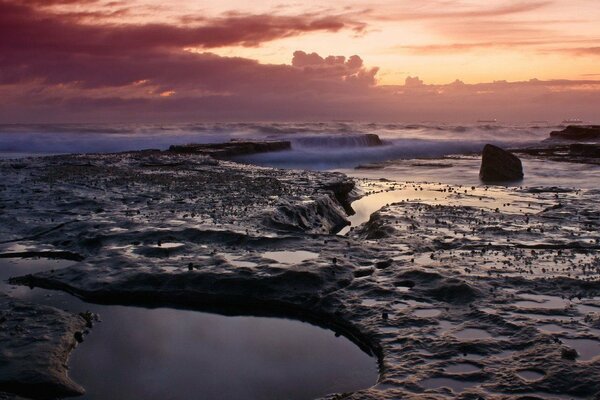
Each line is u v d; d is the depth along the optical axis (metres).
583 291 8.91
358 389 6.63
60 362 7.06
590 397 5.75
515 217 15.38
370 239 13.55
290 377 6.96
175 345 7.92
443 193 21.19
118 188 19.05
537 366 6.40
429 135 72.00
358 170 33.03
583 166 32.84
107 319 8.88
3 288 10.12
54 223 14.26
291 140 48.41
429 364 6.60
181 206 15.90
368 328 7.85
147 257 11.05
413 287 9.26
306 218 15.74
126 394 6.49
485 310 8.10
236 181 21.30
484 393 5.88
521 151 44.06
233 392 6.57
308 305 8.99
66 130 68.25
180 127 74.31
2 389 6.31
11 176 21.33
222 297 9.43
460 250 11.59
